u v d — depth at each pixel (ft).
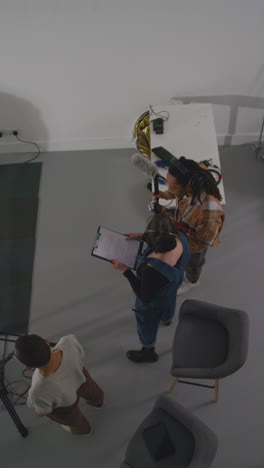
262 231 10.74
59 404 5.46
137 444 5.82
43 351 4.76
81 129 12.44
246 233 10.73
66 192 11.93
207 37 9.71
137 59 10.23
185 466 5.51
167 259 5.53
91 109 11.74
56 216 11.36
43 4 8.80
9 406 7.08
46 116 11.91
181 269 5.97
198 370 6.18
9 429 7.64
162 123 9.71
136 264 6.77
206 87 11.12
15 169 12.62
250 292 9.57
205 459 5.09
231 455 7.16
